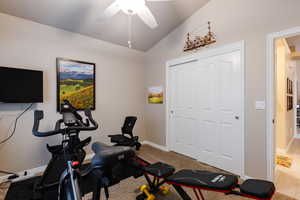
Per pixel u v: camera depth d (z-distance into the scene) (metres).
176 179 1.38
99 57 3.12
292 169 2.48
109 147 1.19
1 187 1.98
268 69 1.94
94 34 2.92
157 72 3.59
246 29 2.12
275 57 1.95
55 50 2.57
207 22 2.58
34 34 2.37
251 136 2.10
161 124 3.52
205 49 2.64
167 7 2.55
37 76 2.31
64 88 2.64
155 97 3.65
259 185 1.15
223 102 2.43
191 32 2.83
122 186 2.01
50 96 2.52
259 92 2.02
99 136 3.13
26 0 2.01
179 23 3.01
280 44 3.18
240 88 2.21
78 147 1.69
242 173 2.19
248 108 2.12
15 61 2.21
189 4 2.55
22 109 2.28
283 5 1.82
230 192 1.19
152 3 2.42
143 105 3.92
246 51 2.13
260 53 2.00
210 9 2.54
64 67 2.64
